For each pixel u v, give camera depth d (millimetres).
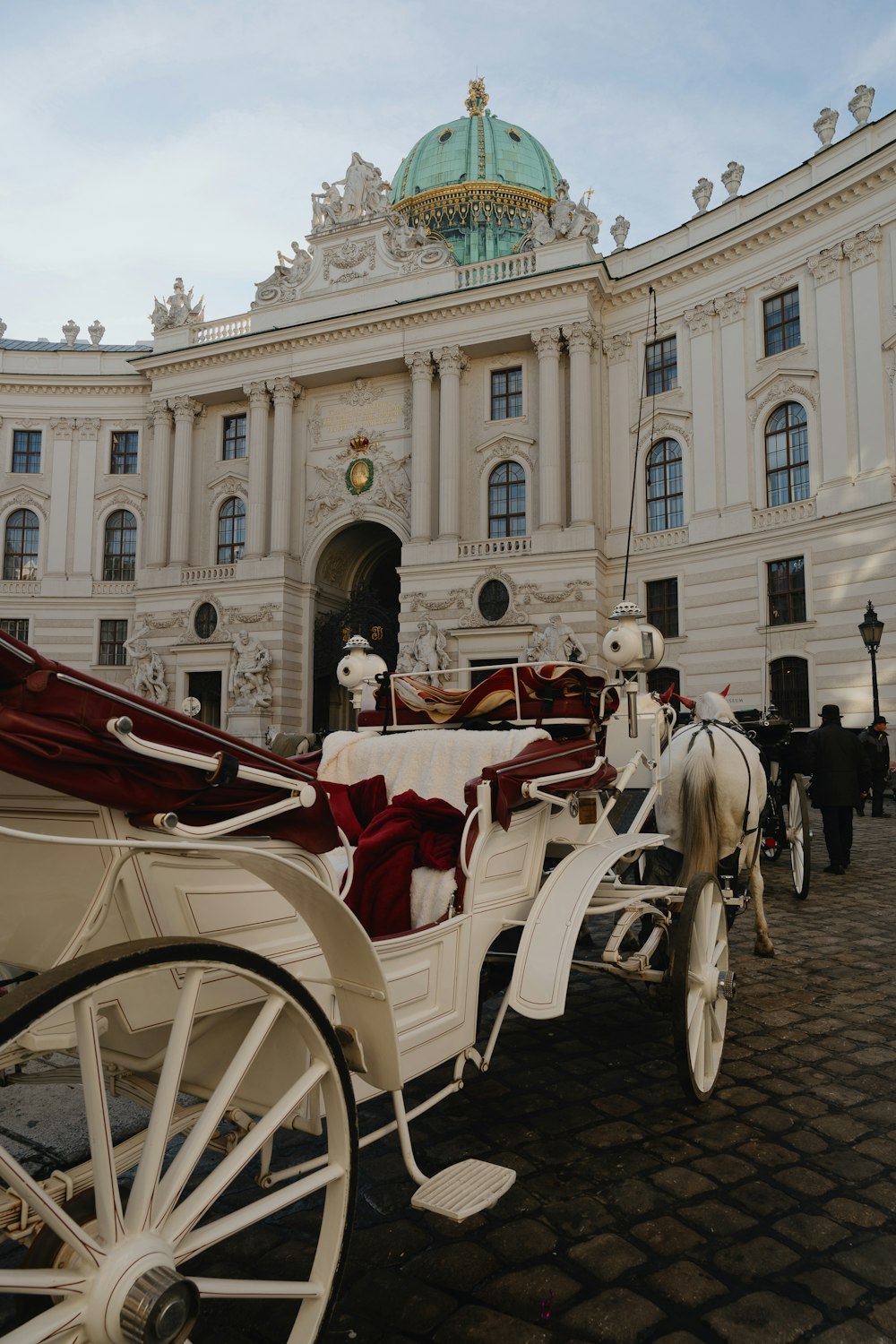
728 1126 4004
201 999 2320
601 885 4793
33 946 2342
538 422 32031
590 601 29516
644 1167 3609
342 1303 2748
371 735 4758
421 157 45562
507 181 43812
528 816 3988
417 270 34312
